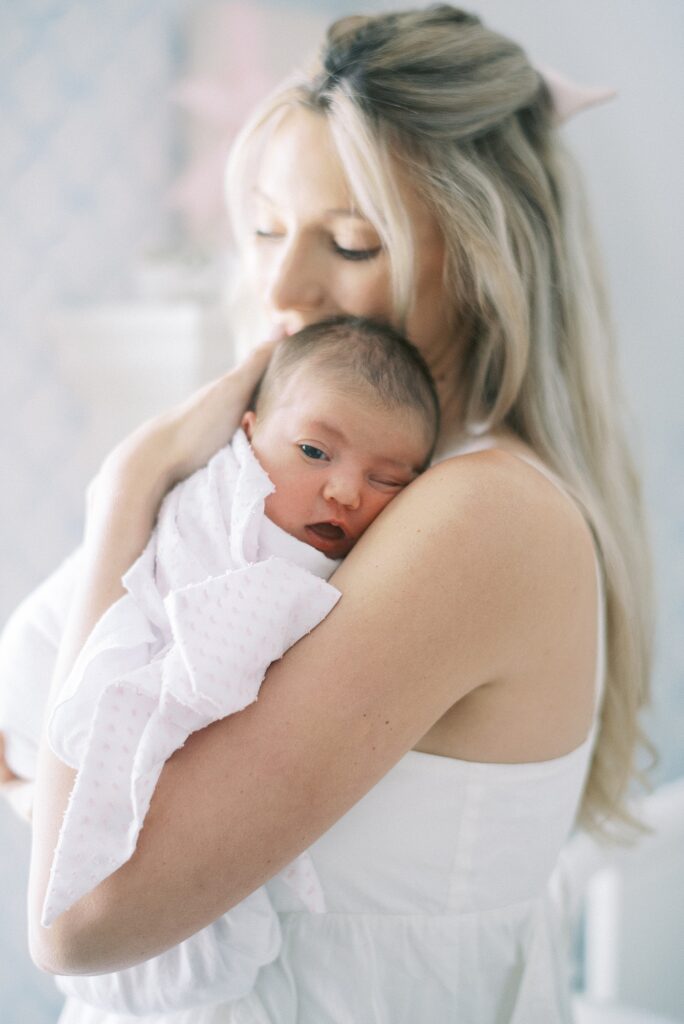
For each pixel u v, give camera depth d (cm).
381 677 68
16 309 180
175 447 88
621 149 198
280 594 68
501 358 98
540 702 82
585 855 133
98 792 64
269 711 66
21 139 177
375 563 72
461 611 71
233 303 130
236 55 185
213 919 66
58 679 76
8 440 182
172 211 194
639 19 200
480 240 94
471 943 85
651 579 113
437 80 93
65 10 179
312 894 78
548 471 92
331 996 82
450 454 98
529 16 196
